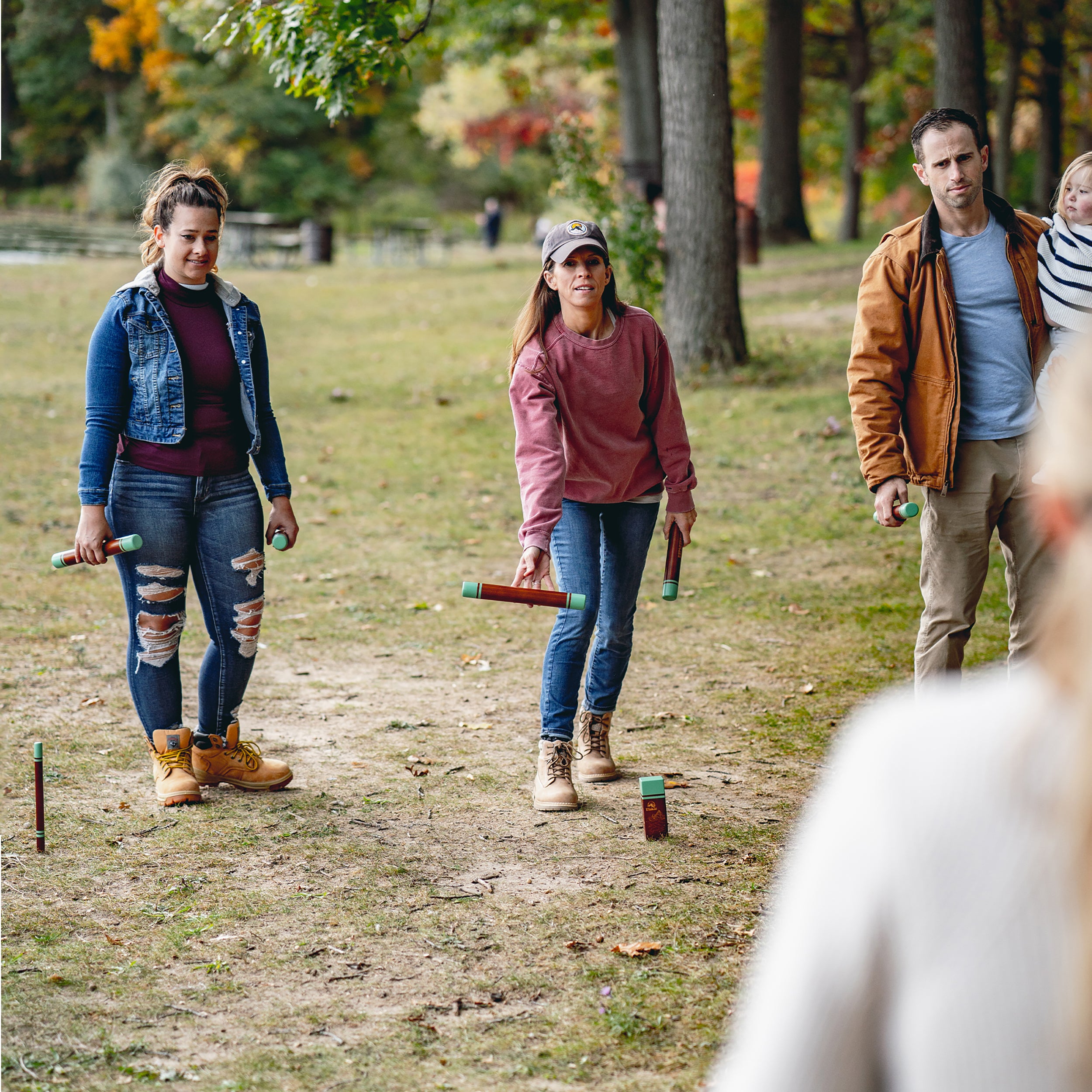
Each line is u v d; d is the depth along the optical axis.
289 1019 4.55
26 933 5.18
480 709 8.20
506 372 21.59
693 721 7.85
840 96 54.38
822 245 38.41
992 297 5.92
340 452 16.67
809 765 7.10
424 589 11.05
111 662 9.00
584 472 6.41
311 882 5.68
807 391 18.16
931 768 1.44
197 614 10.34
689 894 5.52
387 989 4.77
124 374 6.26
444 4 35.22
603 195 20.11
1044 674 1.41
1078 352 1.48
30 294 31.86
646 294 20.09
